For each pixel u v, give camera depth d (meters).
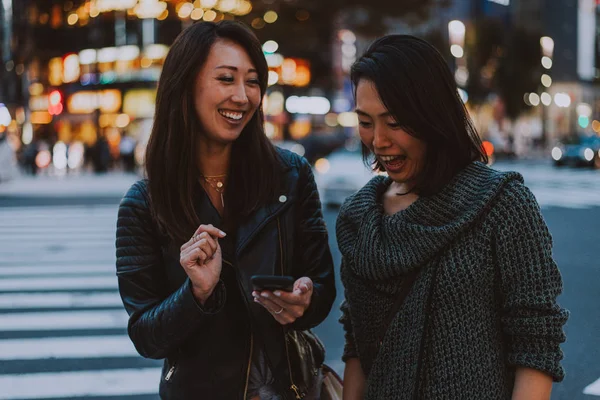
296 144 29.14
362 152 1.97
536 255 1.62
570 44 76.19
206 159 2.05
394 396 1.67
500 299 1.67
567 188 20.12
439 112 1.68
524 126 57.50
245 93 1.94
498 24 53.22
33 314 6.86
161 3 36.81
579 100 77.25
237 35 1.96
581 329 5.48
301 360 2.02
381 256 1.69
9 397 4.59
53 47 41.62
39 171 30.64
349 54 45.00
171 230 1.93
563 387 4.41
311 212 2.09
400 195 1.82
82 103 42.75
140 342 1.89
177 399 1.97
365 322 1.78
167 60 1.97
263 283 1.72
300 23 29.75
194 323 1.80
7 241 11.59
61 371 5.13
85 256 10.16
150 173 1.96
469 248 1.63
